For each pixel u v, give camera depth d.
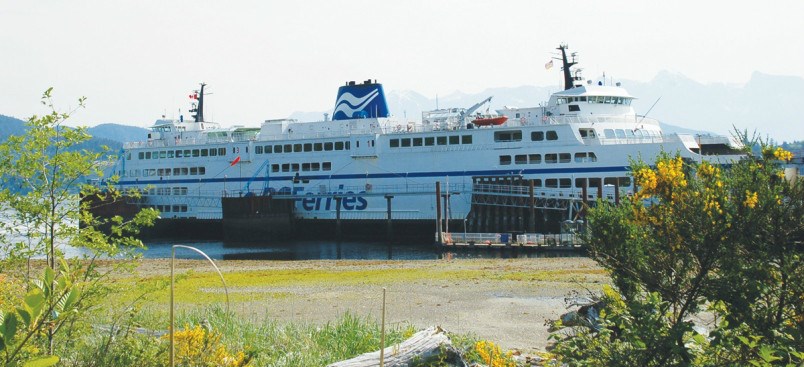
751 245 11.52
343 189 73.19
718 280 11.35
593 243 14.06
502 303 30.59
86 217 13.52
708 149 60.25
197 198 82.19
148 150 86.69
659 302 11.18
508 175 65.06
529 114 69.69
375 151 71.31
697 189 12.08
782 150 12.02
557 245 55.34
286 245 71.88
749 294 11.10
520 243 56.78
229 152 80.69
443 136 68.50
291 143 76.50
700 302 11.43
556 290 33.84
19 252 12.91
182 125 93.56
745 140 12.52
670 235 11.85
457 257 57.19
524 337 23.33
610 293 12.63
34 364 6.77
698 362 11.09
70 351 12.62
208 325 17.17
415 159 69.62
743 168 12.18
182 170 84.06
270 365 14.95
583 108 67.19
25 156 13.02
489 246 58.12
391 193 70.06
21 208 12.86
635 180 12.80
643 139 63.19
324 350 17.25
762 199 11.30
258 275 44.94
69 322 11.90
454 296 33.03
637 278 12.60
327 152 74.44
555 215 62.75
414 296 33.34
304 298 33.34
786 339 10.73
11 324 6.63
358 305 30.97
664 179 12.09
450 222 67.62
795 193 11.39
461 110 74.19
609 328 12.00
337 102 80.31
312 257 62.41
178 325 18.39
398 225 70.56
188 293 35.38
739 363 10.65
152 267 52.62
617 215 13.80
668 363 10.91
